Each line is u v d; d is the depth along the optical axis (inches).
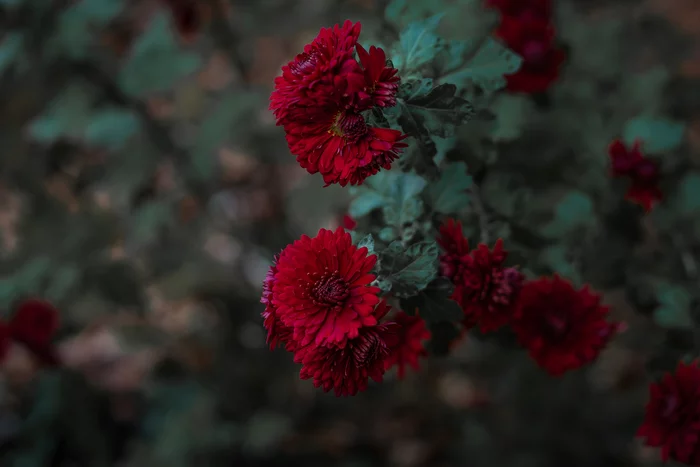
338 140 21.1
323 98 20.8
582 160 33.9
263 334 49.7
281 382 49.1
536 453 43.9
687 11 58.1
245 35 48.9
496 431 44.8
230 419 48.9
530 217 28.0
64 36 39.2
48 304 42.0
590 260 30.2
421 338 24.1
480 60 24.5
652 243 36.3
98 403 53.5
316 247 21.3
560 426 43.6
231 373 48.6
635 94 40.3
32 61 40.4
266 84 56.4
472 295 24.2
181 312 52.4
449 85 22.4
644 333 36.2
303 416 50.3
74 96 41.3
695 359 28.0
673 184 32.5
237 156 52.6
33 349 41.1
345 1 47.5
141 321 48.0
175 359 49.3
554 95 36.7
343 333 20.6
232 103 44.2
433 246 22.5
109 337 57.6
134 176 44.8
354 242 24.3
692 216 31.9
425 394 49.2
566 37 41.1
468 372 45.8
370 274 21.3
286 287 21.1
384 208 24.6
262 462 49.9
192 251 47.1
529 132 32.1
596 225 31.0
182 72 40.6
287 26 48.2
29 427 50.1
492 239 26.8
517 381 41.8
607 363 47.6
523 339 26.0
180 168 44.9
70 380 50.3
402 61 23.1
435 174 24.9
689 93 41.5
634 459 44.6
